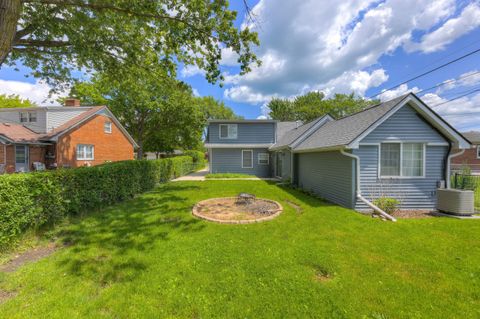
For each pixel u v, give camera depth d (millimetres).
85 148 16391
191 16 5398
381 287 2734
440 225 5172
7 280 2893
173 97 21312
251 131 17828
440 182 6949
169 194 9539
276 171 16547
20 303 2447
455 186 8086
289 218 5805
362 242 4152
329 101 33719
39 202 4574
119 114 23453
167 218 5844
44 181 4680
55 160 14734
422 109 6676
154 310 2355
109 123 18656
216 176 16094
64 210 5270
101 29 6430
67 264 3324
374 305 2416
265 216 6000
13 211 3906
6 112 16625
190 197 8875
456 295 2584
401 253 3672
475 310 2334
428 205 6949
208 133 17797
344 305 2416
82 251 3781
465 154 23109
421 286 2750
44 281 2871
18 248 3969
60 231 4758
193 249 3857
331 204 7664
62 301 2469
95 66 7320
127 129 24891
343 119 10031
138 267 3234
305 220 5621
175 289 2711
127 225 5219
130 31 6570
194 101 24016
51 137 14086
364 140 6871
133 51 6852
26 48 6285
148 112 23344
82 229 4922
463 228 4941
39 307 2373
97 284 2828
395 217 6062
